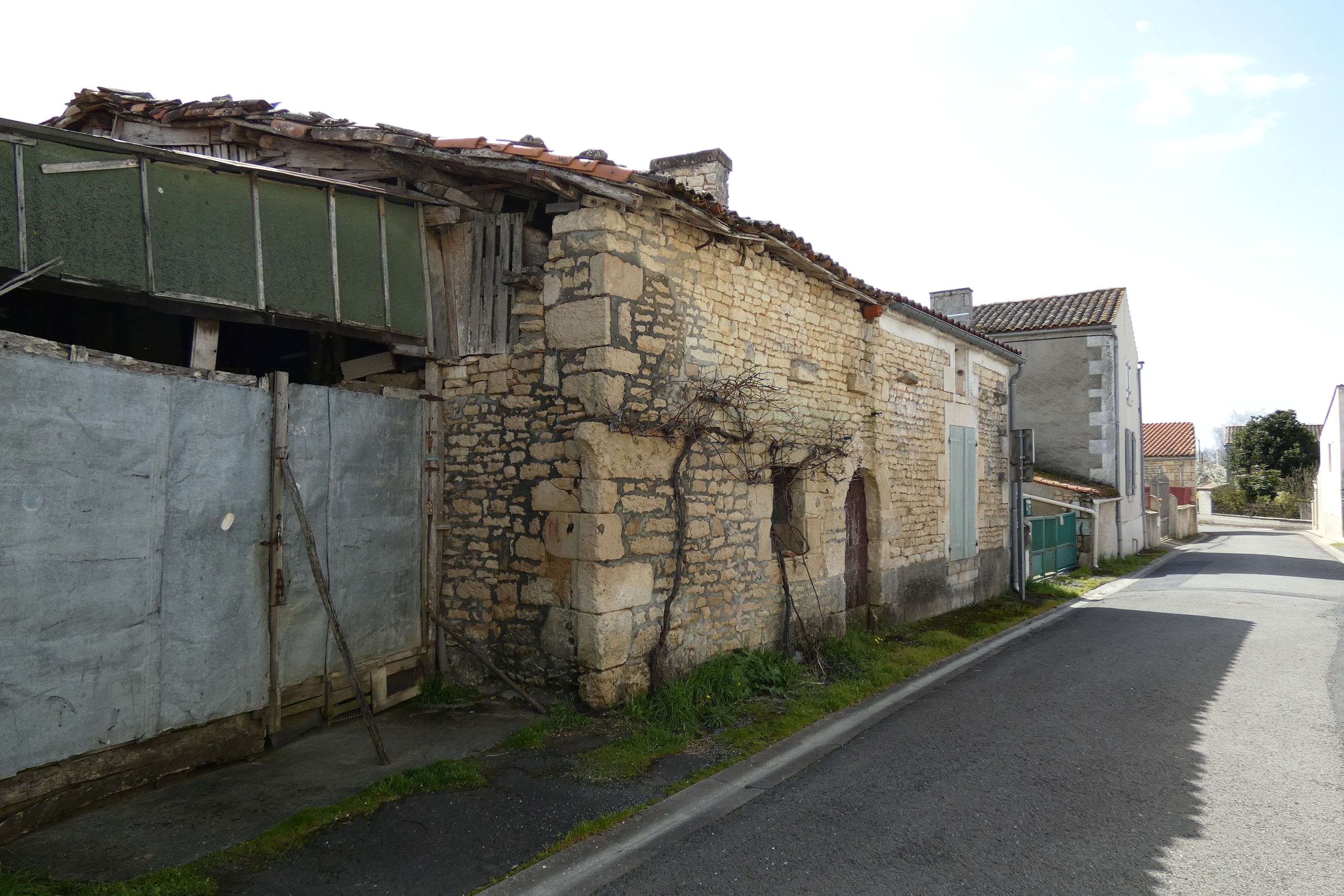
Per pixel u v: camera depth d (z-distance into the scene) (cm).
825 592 816
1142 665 792
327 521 550
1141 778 491
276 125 638
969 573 1200
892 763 514
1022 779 488
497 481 620
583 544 564
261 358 741
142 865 361
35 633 386
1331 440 2920
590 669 561
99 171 441
